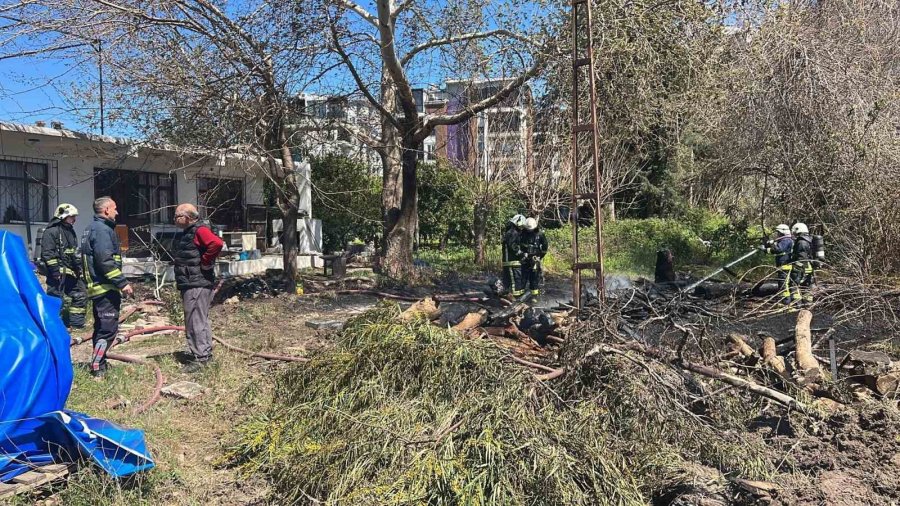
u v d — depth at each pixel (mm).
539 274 10609
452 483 3342
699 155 19703
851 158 11242
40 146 12836
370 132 15609
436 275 15438
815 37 11938
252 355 6902
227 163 13078
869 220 10781
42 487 3521
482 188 17531
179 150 11508
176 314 9344
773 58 11664
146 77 10656
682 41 11047
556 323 7047
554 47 11141
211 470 4195
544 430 3799
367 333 4750
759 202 17656
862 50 11969
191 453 4430
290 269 12688
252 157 11828
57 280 8109
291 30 11203
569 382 4719
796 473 4062
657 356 5031
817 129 11711
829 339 6246
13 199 12758
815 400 5047
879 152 10977
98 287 5965
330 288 13219
